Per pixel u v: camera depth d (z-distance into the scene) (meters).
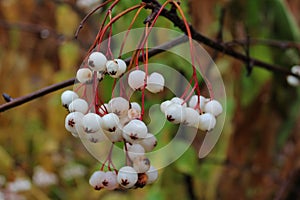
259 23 0.80
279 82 0.84
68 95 0.40
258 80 0.83
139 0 0.52
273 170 0.90
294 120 0.86
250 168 0.85
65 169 1.15
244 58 0.61
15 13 1.11
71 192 1.13
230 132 0.80
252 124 0.87
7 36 1.13
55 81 1.06
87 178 1.14
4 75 1.13
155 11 0.43
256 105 0.87
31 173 1.12
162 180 0.79
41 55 1.16
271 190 0.89
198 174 0.81
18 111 1.14
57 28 1.12
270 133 0.88
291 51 0.79
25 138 1.15
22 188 1.01
